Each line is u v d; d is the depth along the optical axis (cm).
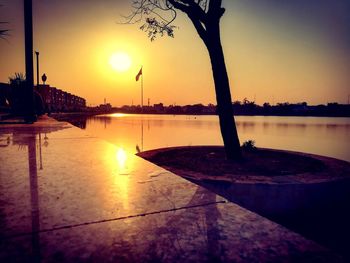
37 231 100
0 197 142
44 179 180
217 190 405
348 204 429
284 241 92
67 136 450
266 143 1775
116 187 162
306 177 438
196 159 673
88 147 333
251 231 100
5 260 79
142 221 111
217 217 115
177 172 464
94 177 187
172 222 109
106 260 80
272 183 391
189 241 92
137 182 175
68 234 98
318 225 363
